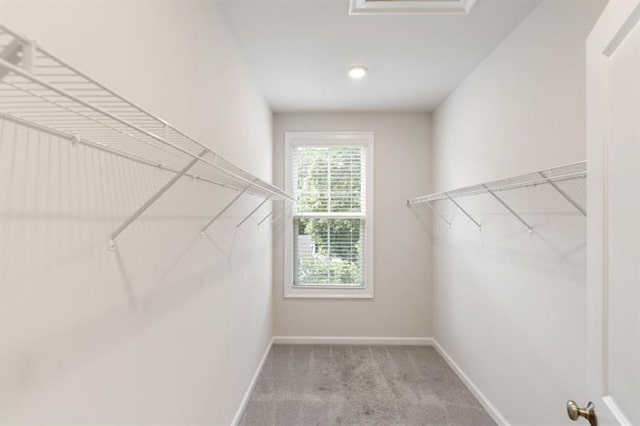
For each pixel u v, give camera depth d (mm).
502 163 2025
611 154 744
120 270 886
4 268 567
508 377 1943
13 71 379
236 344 2010
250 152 2389
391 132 3443
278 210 3439
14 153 585
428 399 2348
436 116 3299
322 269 3504
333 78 2588
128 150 924
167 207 1149
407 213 3443
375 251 3449
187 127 1303
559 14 1511
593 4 1310
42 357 644
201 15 1455
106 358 833
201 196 1446
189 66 1325
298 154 3473
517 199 1847
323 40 2029
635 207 642
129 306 927
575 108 1406
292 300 3445
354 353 3176
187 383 1310
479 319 2328
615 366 728
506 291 1967
